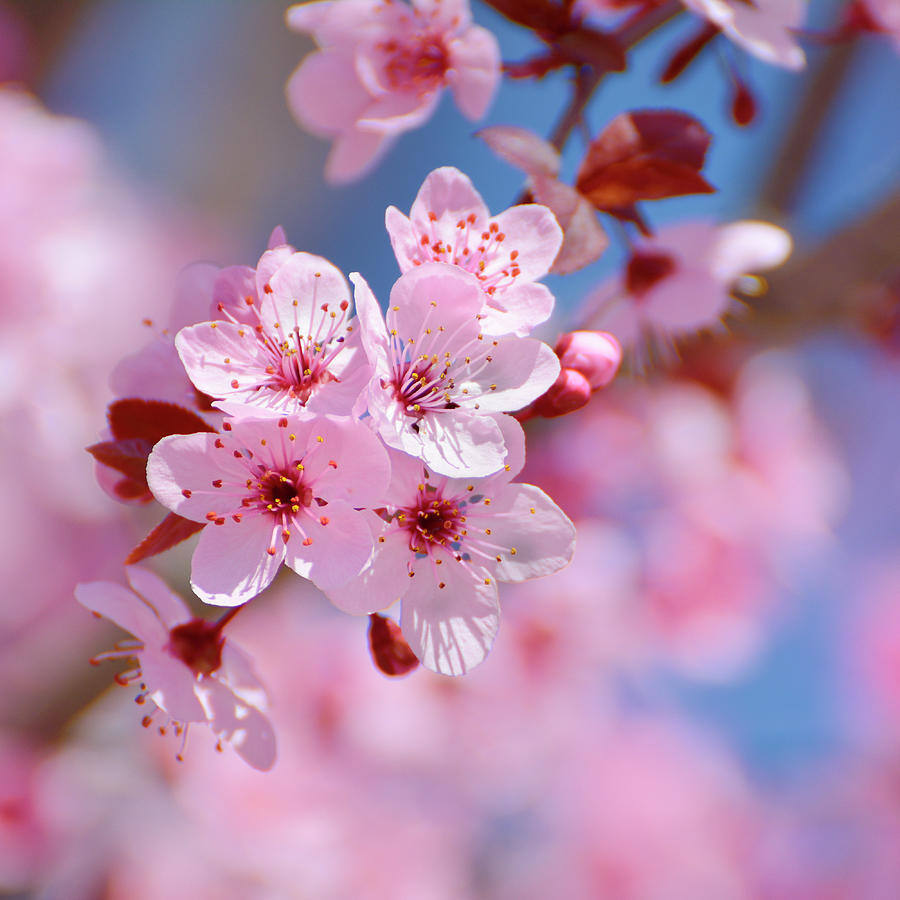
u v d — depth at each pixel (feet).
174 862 2.43
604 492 2.41
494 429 1.54
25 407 2.17
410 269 1.56
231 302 1.55
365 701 2.64
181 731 1.60
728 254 1.73
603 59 1.62
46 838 2.26
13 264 2.18
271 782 2.56
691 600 2.57
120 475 1.57
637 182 1.61
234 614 1.58
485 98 1.64
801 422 2.45
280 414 1.53
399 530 1.56
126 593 1.57
